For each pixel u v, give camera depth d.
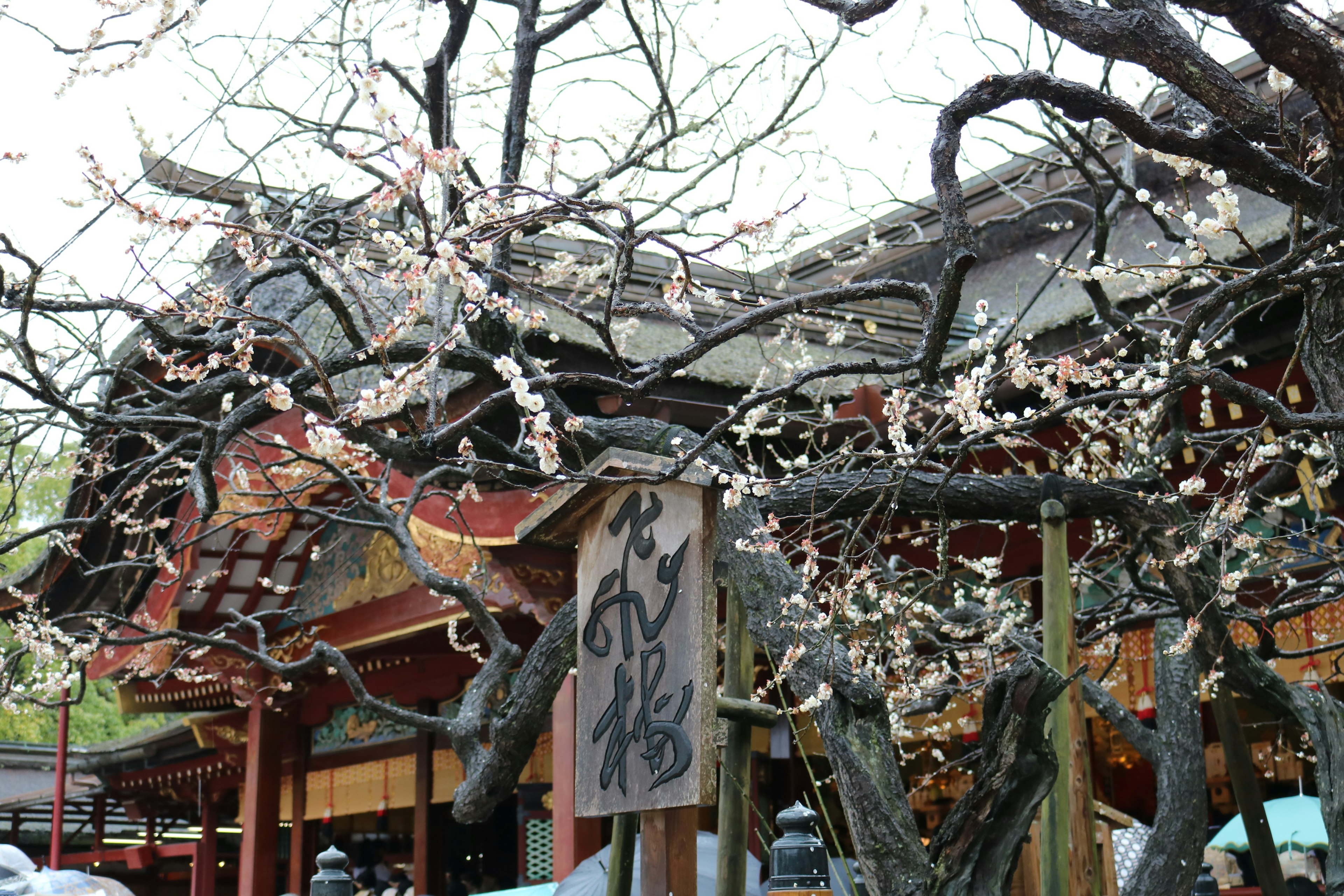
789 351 9.69
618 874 4.61
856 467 8.09
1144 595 6.37
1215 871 8.71
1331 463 5.69
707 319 10.02
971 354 5.29
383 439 5.63
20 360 4.34
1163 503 4.90
